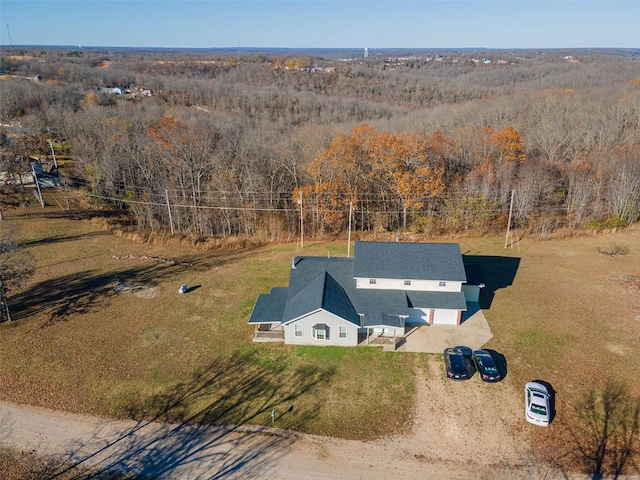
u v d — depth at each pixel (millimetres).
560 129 72000
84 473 22266
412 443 23859
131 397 27266
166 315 36188
